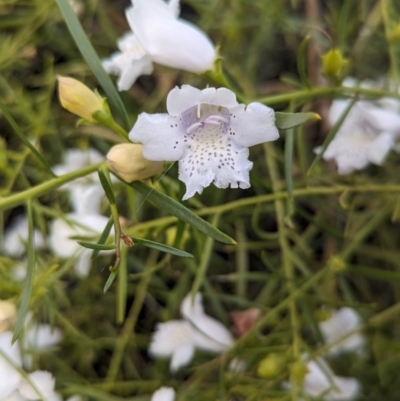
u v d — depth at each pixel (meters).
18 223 0.24
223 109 0.16
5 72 0.25
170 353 0.22
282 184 0.23
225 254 0.26
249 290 0.26
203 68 0.17
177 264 0.22
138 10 0.17
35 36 0.25
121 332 0.25
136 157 0.16
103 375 0.26
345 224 0.25
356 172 0.24
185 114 0.16
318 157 0.18
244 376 0.21
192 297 0.20
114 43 0.25
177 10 0.18
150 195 0.16
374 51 0.25
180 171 0.16
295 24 0.25
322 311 0.21
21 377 0.18
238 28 0.25
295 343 0.20
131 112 0.26
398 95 0.19
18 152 0.25
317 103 0.25
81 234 0.21
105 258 0.23
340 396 0.21
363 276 0.25
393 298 0.25
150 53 0.17
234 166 0.16
